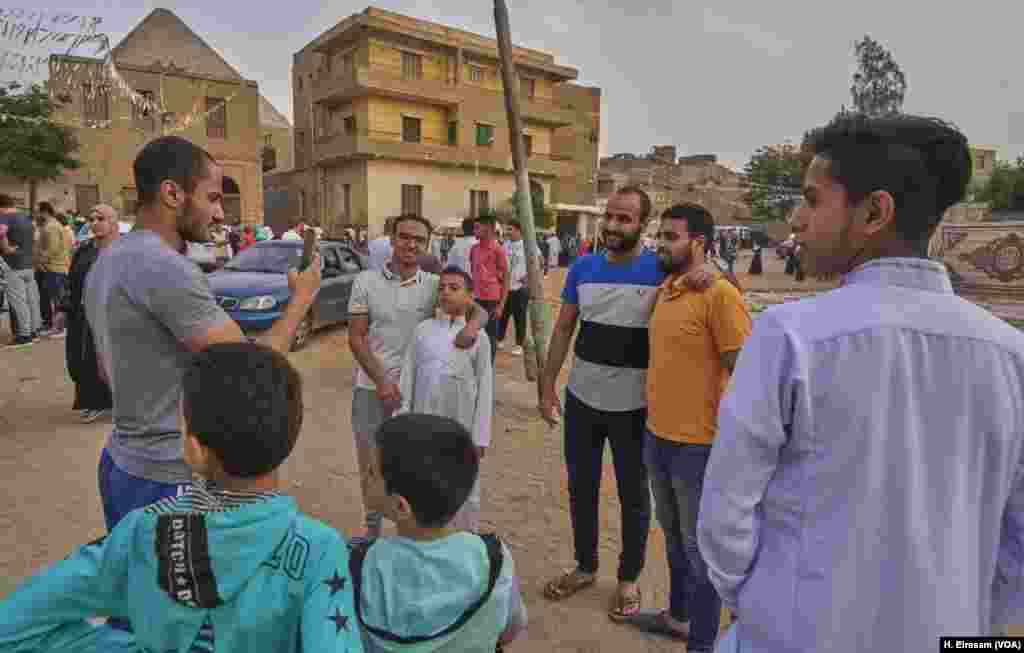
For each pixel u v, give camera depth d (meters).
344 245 10.84
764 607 1.28
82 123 25.56
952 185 1.25
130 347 1.89
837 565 1.20
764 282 24.34
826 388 1.20
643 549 3.18
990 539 1.22
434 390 3.11
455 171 35.41
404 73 34.03
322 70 36.72
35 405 6.29
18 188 27.05
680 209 2.72
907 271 1.25
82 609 1.27
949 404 1.17
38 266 9.60
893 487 1.18
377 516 3.48
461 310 3.20
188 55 31.02
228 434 1.23
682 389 2.66
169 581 1.20
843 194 1.30
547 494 4.60
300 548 1.25
